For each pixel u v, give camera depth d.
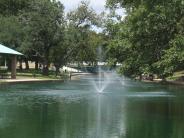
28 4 80.94
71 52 76.00
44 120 21.20
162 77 22.30
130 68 23.27
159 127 19.34
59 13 70.25
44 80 57.28
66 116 22.67
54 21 69.88
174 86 49.56
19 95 35.47
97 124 20.11
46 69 72.62
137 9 22.03
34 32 69.38
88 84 53.19
